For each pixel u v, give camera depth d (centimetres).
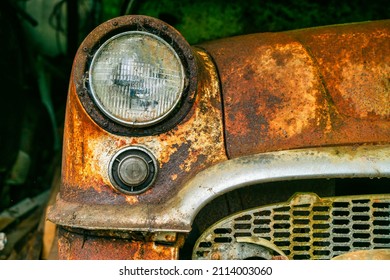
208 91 174
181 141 170
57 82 376
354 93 173
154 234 165
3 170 287
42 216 250
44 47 378
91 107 170
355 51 179
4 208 286
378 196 166
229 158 169
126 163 168
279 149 168
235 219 168
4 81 287
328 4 230
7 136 288
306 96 173
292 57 179
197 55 179
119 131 170
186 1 231
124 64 168
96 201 169
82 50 171
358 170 162
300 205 168
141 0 231
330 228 167
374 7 229
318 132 169
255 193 174
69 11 372
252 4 231
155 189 168
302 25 231
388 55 178
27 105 310
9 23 292
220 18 231
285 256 167
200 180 165
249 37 192
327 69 177
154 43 169
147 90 168
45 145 324
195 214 163
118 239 167
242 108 173
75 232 170
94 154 170
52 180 289
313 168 163
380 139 168
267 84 175
